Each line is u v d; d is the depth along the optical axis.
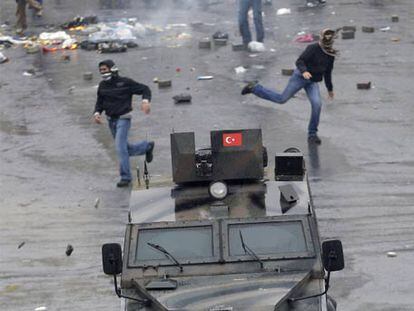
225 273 22.92
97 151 46.78
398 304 28.91
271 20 79.88
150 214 24.48
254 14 67.62
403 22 75.31
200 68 62.81
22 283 32.25
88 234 36.28
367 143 45.19
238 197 24.98
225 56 66.38
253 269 22.92
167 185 26.34
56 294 31.22
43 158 46.09
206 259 23.16
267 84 57.28
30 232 36.88
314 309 22.11
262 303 21.31
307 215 23.78
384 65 60.84
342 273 31.36
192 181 26.05
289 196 24.53
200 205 24.67
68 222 37.62
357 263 32.12
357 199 38.12
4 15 89.75
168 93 56.53
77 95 57.88
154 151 45.53
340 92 54.84
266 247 23.27
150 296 22.14
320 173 41.38
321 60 44.41
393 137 45.94
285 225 23.61
